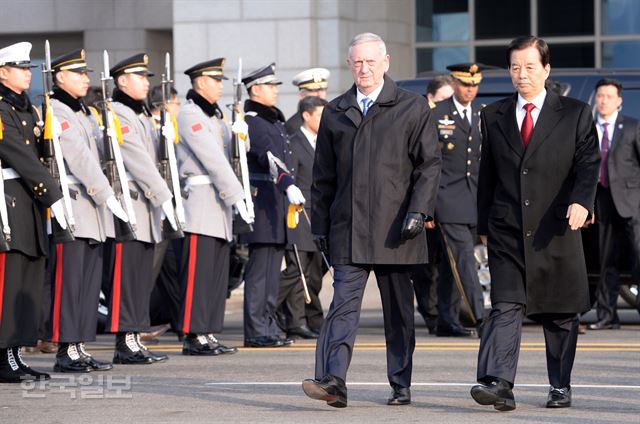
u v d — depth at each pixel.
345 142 13.39
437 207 20.80
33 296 15.86
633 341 19.86
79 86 17.05
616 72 22.84
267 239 19.78
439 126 20.91
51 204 15.41
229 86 33.94
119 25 37.72
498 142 13.12
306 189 21.12
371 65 13.30
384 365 17.11
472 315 20.83
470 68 20.83
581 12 36.25
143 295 17.98
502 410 12.84
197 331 18.72
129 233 17.36
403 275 13.57
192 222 18.80
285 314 21.47
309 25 33.53
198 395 14.49
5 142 15.32
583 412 13.09
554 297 12.98
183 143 19.00
